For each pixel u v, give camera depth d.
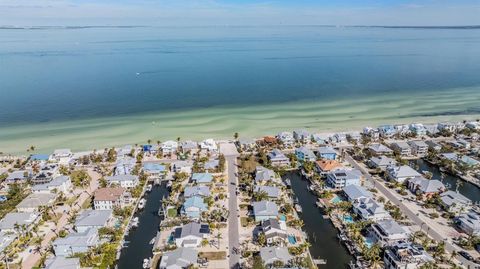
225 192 137.62
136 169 155.50
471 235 106.19
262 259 93.31
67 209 127.62
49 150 185.50
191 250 98.25
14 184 143.75
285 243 104.00
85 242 101.44
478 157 167.50
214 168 156.75
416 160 170.12
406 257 92.00
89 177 152.62
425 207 125.75
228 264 97.00
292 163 159.38
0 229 110.44
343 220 117.12
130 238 111.56
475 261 97.06
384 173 151.88
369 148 177.38
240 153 176.00
